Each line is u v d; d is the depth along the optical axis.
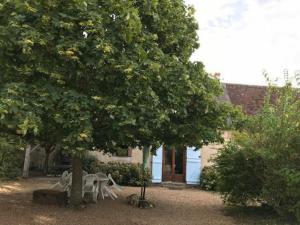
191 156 21.17
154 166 20.84
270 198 10.91
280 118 10.83
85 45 8.22
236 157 11.91
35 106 7.86
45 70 8.19
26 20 8.28
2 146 16.92
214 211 12.90
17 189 15.20
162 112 8.95
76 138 8.07
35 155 22.31
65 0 8.34
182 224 10.67
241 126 11.74
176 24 10.82
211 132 10.98
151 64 8.61
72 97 8.25
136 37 9.00
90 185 12.92
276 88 11.45
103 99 8.51
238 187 12.11
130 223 10.38
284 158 10.73
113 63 8.32
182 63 10.52
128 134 8.95
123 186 18.81
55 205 11.79
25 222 9.69
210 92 10.86
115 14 8.82
